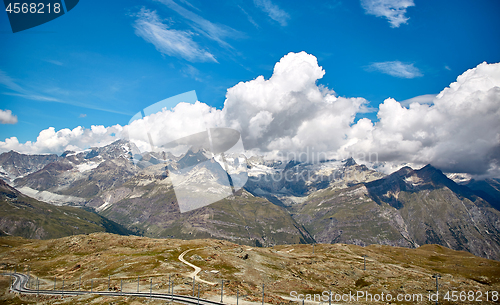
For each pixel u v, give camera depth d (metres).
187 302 123.25
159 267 195.88
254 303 130.12
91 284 168.50
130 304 121.00
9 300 148.50
